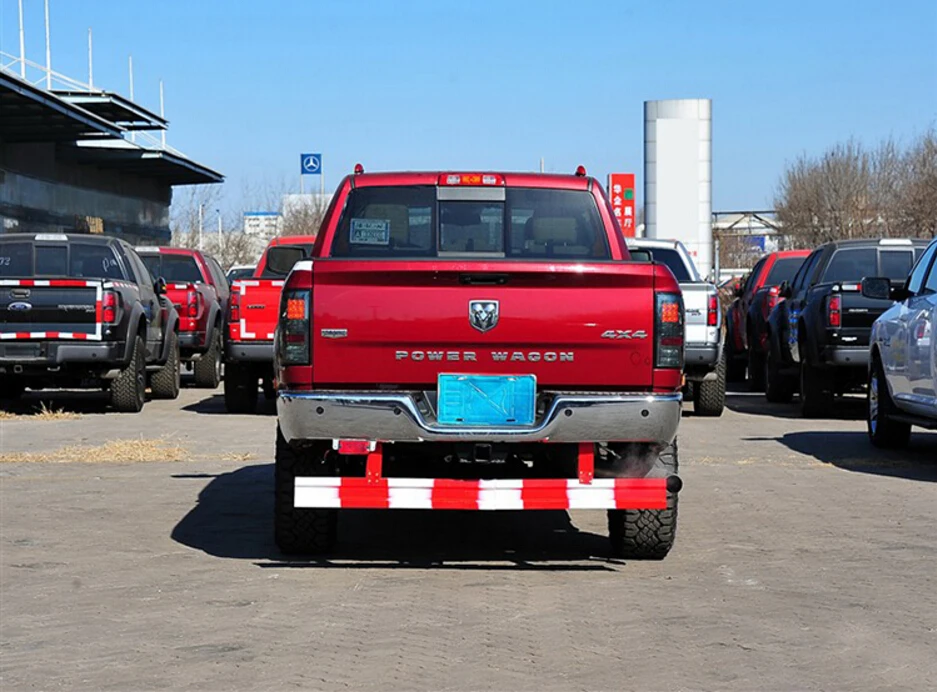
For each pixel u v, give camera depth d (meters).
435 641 6.05
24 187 35.19
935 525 8.94
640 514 7.61
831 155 58.19
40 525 8.91
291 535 7.78
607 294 7.04
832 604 6.75
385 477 7.48
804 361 16.44
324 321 7.02
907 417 12.25
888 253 17.00
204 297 21.12
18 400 19.05
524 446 7.39
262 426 15.41
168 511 9.47
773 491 10.38
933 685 5.41
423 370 7.04
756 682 5.44
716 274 33.94
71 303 16.00
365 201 8.19
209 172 45.47
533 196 8.23
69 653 5.89
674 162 45.94
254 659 5.77
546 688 5.36
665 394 7.07
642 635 6.16
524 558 7.94
